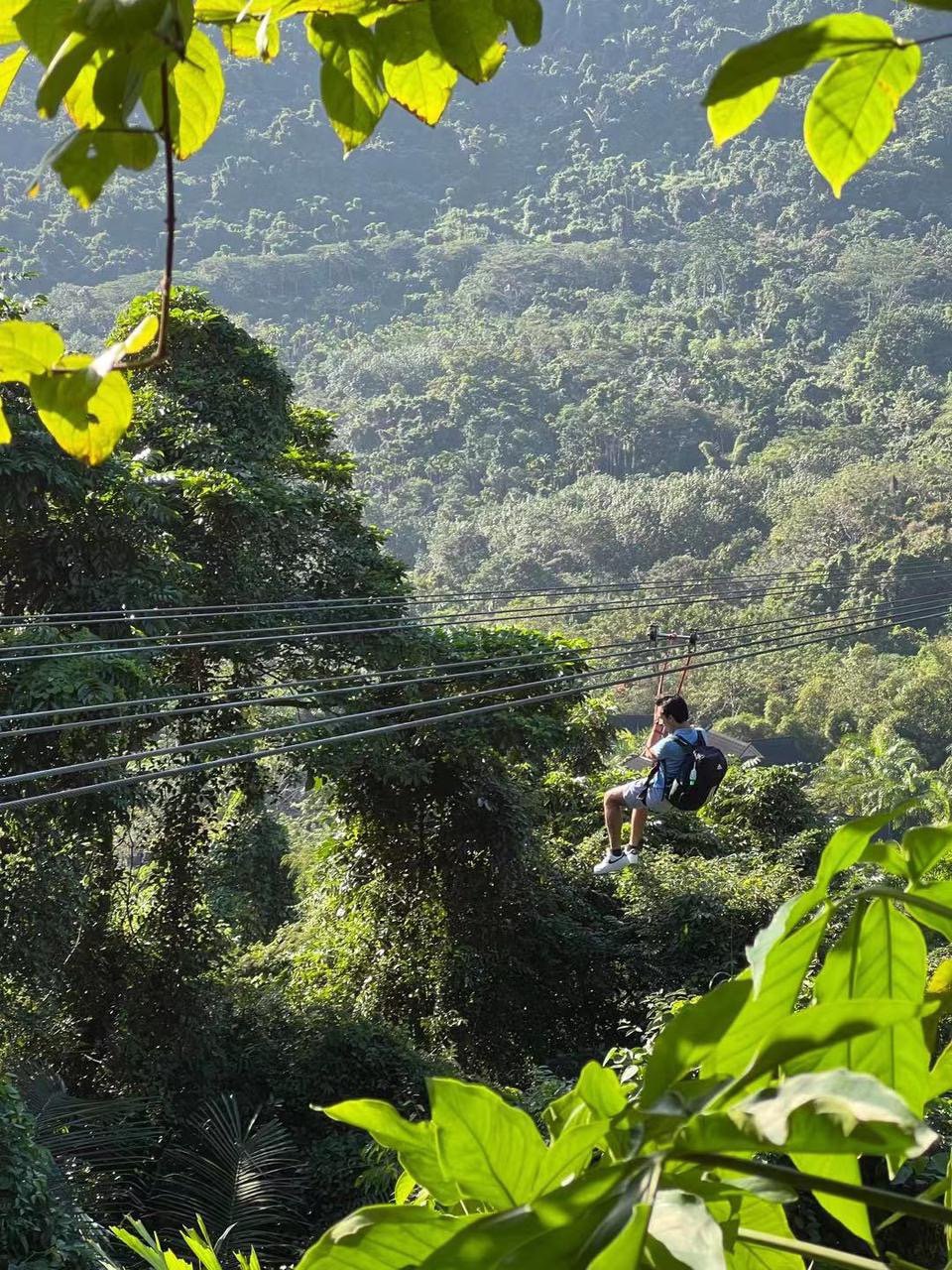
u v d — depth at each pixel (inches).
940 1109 242.2
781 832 743.1
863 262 4852.4
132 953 518.3
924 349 4111.7
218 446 556.7
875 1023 22.2
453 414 3799.2
